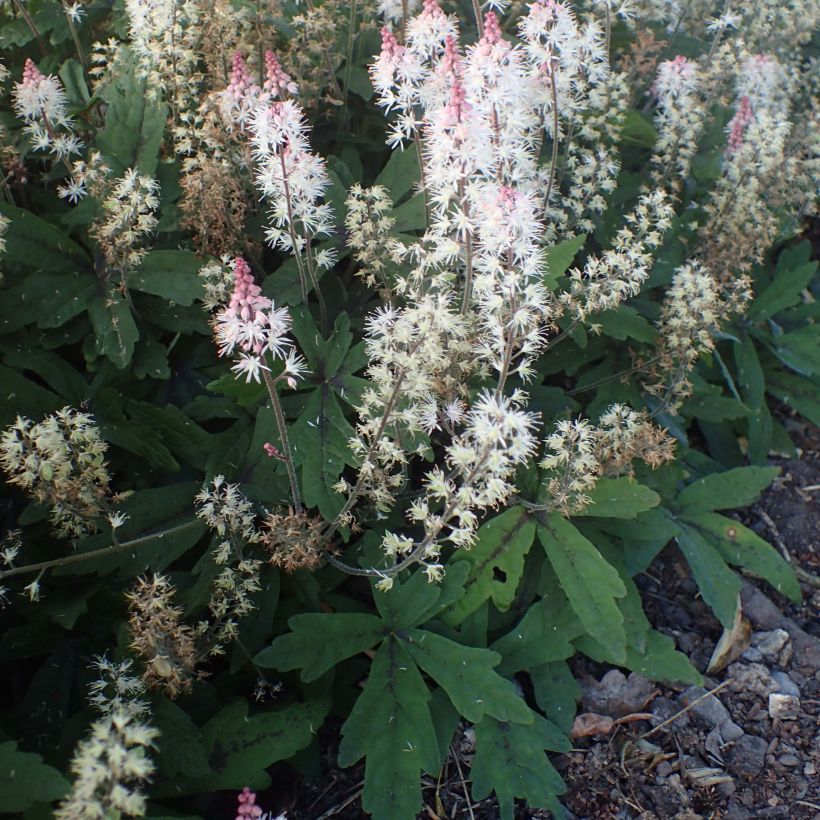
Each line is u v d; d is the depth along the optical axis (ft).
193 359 1.91
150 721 1.44
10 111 2.18
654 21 2.70
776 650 1.89
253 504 1.71
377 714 1.55
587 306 1.77
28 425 1.54
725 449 2.21
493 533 1.72
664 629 1.93
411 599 1.65
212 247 1.85
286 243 1.72
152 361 1.83
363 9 2.31
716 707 1.78
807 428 2.39
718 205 2.19
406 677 1.59
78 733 1.47
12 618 1.63
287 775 1.63
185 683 1.47
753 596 1.98
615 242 1.82
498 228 1.38
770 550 1.90
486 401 1.38
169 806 1.52
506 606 1.69
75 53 2.32
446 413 1.60
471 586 1.70
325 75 2.19
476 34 2.37
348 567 1.62
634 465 1.93
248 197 1.96
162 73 1.93
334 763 1.65
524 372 1.52
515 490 1.64
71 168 1.93
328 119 2.25
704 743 1.73
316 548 1.58
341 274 2.10
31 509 1.61
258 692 1.60
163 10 1.86
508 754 1.59
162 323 1.87
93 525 1.57
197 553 1.78
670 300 2.00
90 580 1.66
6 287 1.83
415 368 1.44
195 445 1.78
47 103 1.84
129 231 1.71
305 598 1.70
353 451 1.67
